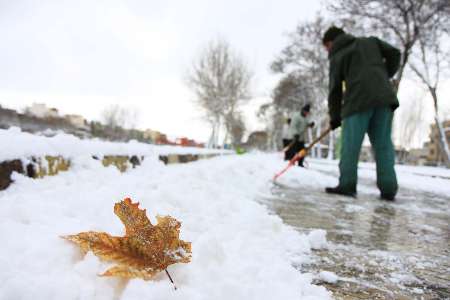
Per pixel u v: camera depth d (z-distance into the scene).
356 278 1.24
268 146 54.91
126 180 2.24
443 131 13.18
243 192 3.02
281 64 21.89
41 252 0.88
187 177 2.73
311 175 4.93
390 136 3.46
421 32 11.01
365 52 3.40
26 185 1.75
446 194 4.33
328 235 1.84
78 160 2.44
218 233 1.44
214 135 29.66
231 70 28.48
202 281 0.93
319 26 19.08
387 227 2.14
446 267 1.41
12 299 0.73
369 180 5.77
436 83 12.84
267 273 1.10
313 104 24.91
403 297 1.11
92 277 0.82
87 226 1.13
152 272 0.84
